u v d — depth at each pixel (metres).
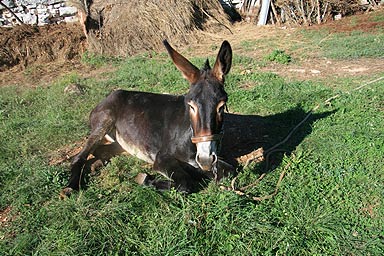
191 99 1.59
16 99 3.31
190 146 1.83
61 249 1.46
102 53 4.89
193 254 1.43
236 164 2.06
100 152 2.27
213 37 5.46
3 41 4.79
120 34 5.06
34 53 4.82
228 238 1.49
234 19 6.23
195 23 5.59
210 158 1.55
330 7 5.88
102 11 5.37
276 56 4.11
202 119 1.55
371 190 1.75
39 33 5.14
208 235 1.51
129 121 2.17
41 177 1.95
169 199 1.73
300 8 5.84
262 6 5.85
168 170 1.84
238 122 2.59
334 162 1.98
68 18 5.57
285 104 2.79
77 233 1.52
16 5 5.37
